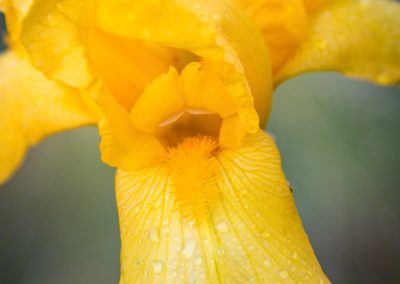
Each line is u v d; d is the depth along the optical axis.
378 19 0.29
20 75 0.28
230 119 0.25
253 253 0.24
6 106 0.28
